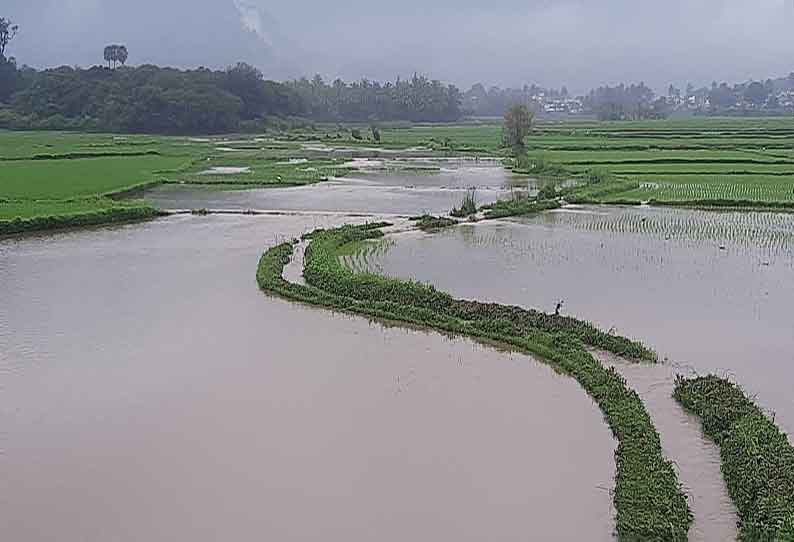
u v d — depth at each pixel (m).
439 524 11.01
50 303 22.08
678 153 68.38
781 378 16.16
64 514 11.29
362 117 180.38
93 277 25.31
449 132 131.38
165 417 14.41
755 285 23.66
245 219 37.94
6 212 34.94
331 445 13.30
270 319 20.75
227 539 10.67
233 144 96.25
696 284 23.84
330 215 39.16
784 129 100.12
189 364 17.17
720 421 13.66
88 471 12.48
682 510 11.00
